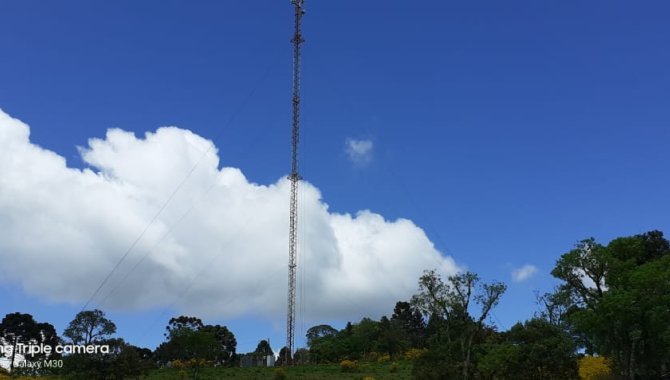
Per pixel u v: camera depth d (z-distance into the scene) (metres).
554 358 62.25
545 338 64.88
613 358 62.47
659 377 57.31
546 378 63.44
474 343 73.19
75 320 74.75
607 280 57.16
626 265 56.09
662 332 52.28
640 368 54.91
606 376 65.06
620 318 52.56
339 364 111.44
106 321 76.00
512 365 63.12
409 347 132.88
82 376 72.25
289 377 87.94
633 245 60.38
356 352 133.62
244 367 109.56
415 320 159.88
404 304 164.62
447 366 67.31
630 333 52.72
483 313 66.50
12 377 78.69
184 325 140.00
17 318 98.12
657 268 54.16
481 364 65.12
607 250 57.03
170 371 100.94
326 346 134.00
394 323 152.62
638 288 53.28
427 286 68.44
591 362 74.81
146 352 126.12
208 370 101.69
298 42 88.31
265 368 102.19
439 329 74.06
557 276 58.75
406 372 91.62
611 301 52.28
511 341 67.38
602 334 55.75
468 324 68.50
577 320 55.75
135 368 77.50
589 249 57.34
